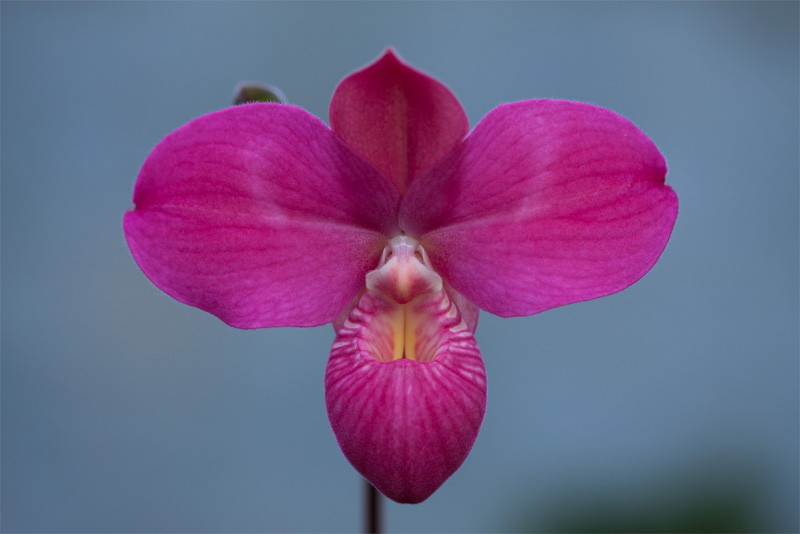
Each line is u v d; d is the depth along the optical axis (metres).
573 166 0.36
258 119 0.36
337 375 0.36
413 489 0.36
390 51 0.36
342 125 0.36
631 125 0.36
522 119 0.36
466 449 0.36
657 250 0.36
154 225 0.36
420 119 0.36
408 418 0.35
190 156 0.36
